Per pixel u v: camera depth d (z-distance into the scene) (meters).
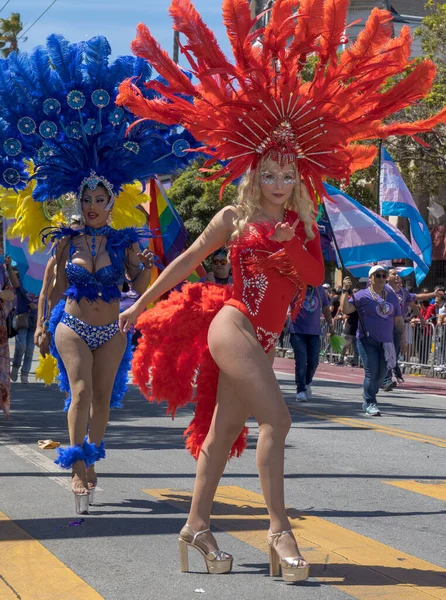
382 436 9.04
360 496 6.16
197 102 4.45
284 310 4.31
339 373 18.62
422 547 4.90
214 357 4.20
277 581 4.17
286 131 4.32
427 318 20.38
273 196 4.29
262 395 4.07
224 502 5.82
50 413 10.24
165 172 6.14
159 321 4.54
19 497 5.77
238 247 4.23
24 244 8.66
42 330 5.83
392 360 10.73
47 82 5.84
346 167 4.53
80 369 5.43
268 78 4.38
